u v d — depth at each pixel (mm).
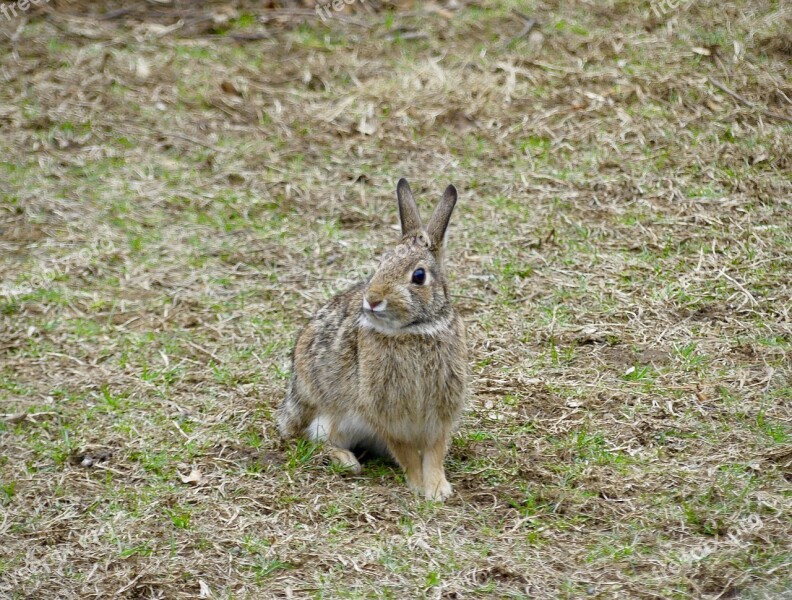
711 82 16094
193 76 17781
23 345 12180
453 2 19328
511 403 10477
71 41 18766
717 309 11836
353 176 15312
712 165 14531
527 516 8711
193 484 9492
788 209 13562
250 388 11109
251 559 8336
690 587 7633
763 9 17641
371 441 9961
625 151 15086
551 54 17391
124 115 16922
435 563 8086
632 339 11445
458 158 15477
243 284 13234
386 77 17469
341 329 9594
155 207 14945
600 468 9344
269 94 17297
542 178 14758
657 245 13125
